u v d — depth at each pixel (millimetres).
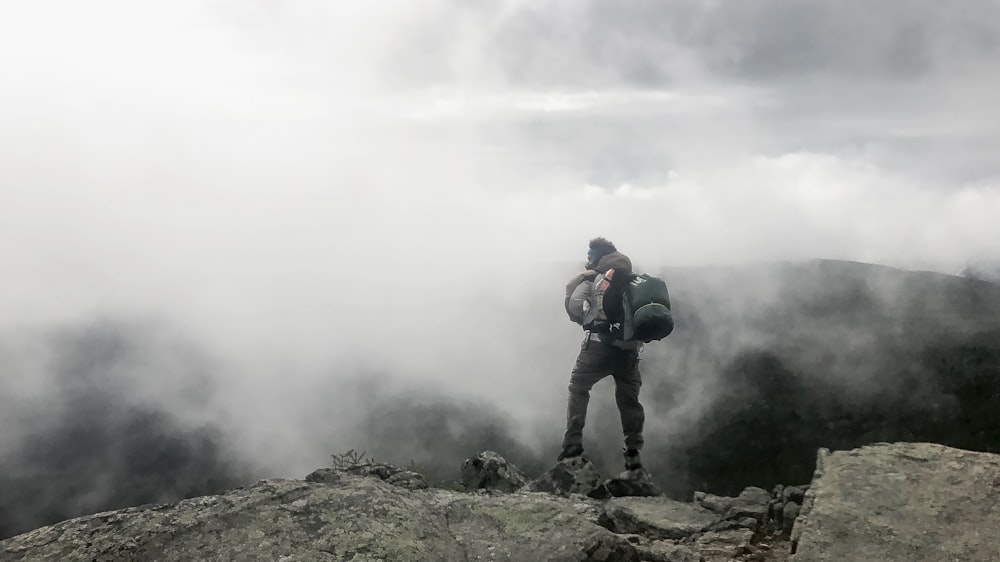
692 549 4215
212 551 2504
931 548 2771
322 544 2566
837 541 2875
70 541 2588
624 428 7188
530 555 2680
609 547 2768
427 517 2924
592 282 7273
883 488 3223
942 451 3520
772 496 5430
